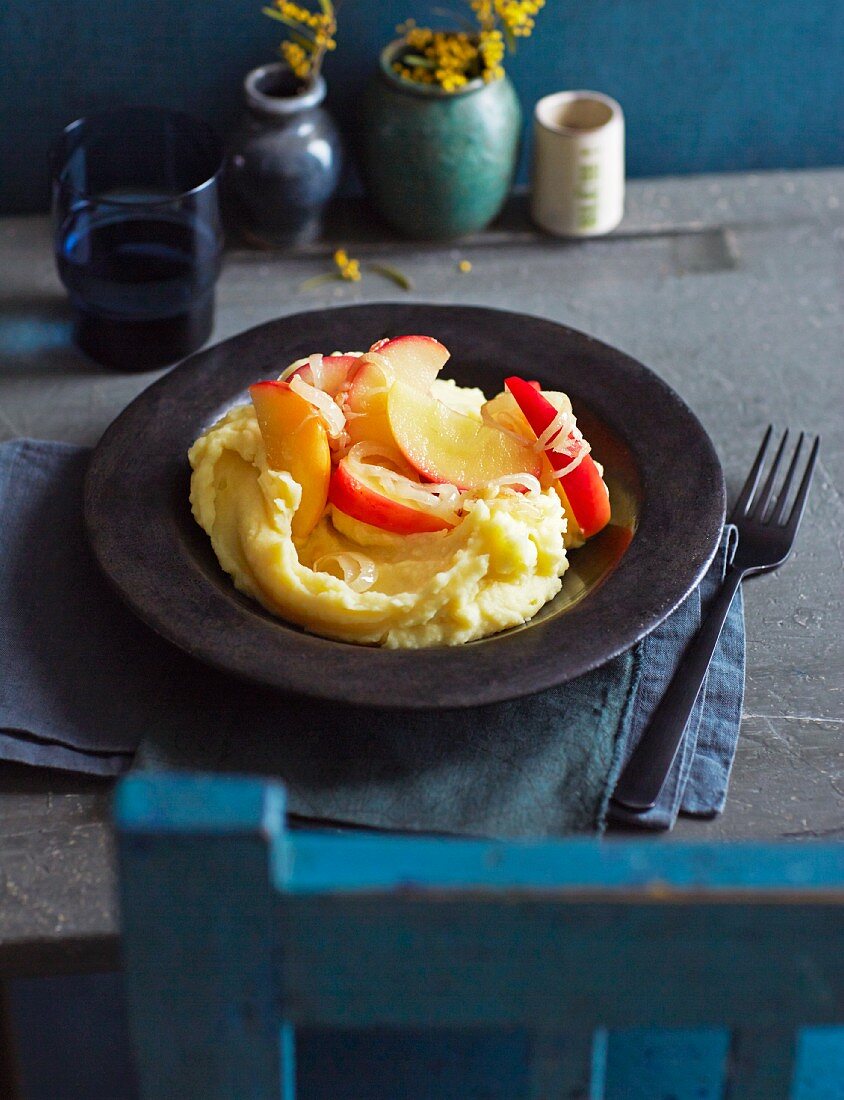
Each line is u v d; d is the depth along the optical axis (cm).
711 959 76
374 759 111
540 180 140
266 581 114
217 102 144
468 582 112
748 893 73
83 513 116
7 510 121
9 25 139
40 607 117
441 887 73
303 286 138
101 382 131
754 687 115
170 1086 82
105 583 118
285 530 115
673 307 136
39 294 137
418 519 115
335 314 126
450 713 112
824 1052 104
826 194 145
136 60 141
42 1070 148
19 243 141
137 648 115
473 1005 78
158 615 111
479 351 125
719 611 116
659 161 149
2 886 108
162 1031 79
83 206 129
